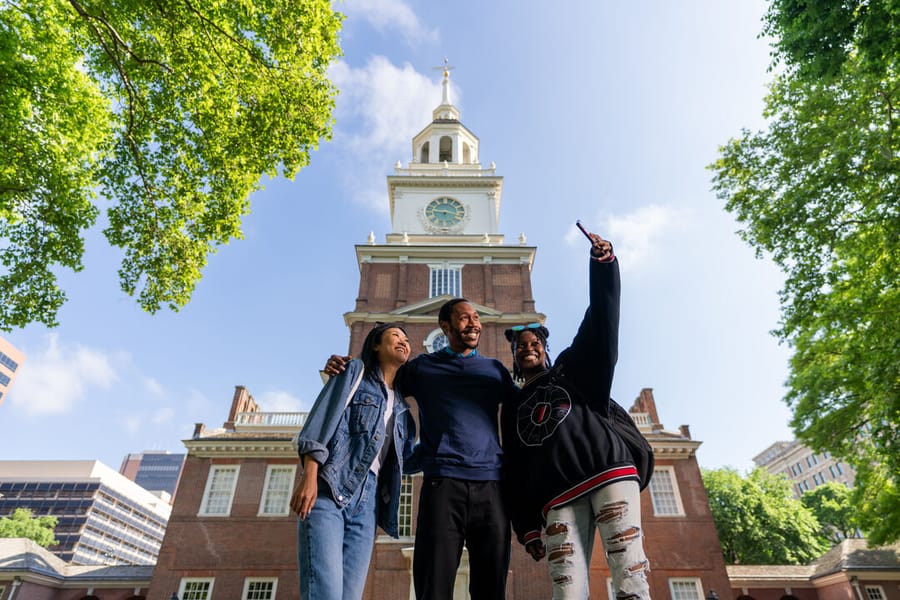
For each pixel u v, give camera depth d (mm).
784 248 17500
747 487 39125
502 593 3068
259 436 26266
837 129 16078
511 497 3453
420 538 3113
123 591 26891
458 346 3867
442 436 3391
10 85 11195
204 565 22344
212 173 14188
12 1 11227
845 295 17203
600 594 20109
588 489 3020
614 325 3289
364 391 3469
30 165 12273
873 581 27016
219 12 11875
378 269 28953
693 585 21797
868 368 15297
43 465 104875
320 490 3043
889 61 12852
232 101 13164
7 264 13586
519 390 3746
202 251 15070
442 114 41688
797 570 30438
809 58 13352
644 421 27188
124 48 11945
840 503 49812
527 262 29203
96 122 13070
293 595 21750
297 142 13789
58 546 94062
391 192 34438
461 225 31828
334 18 13008
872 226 16062
